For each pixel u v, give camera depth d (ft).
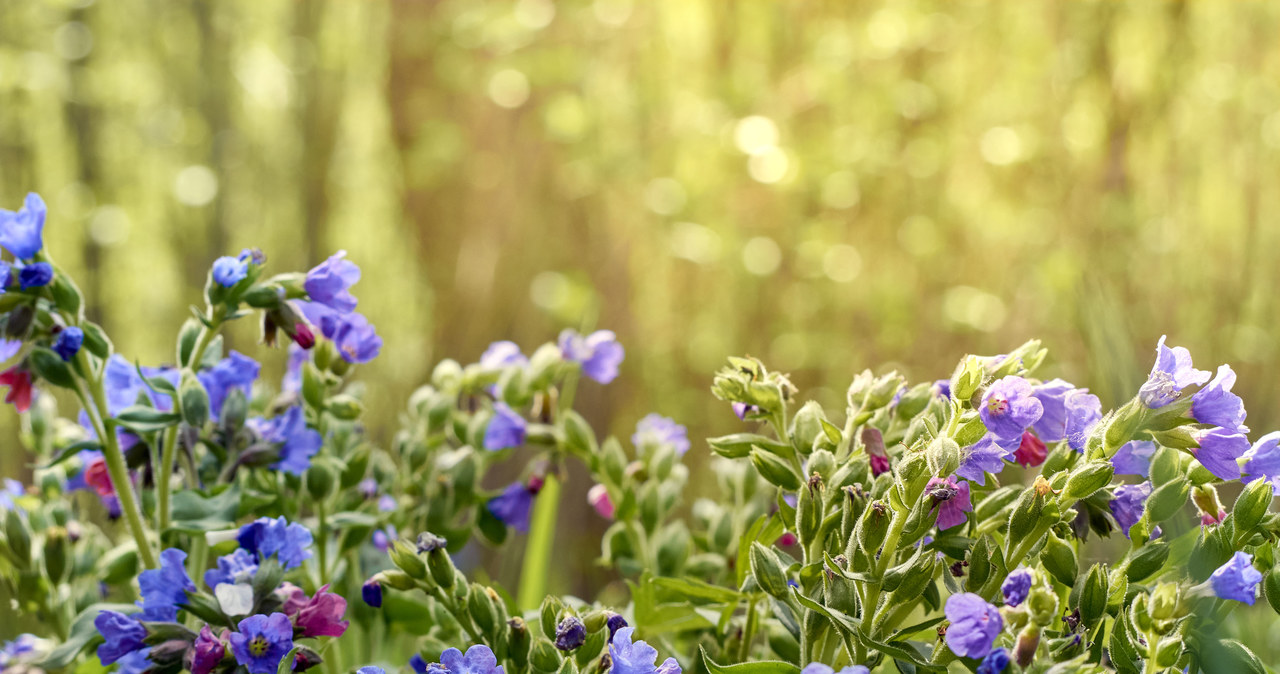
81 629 5.05
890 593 4.08
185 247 28.48
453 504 6.59
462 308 19.27
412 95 20.06
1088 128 26.81
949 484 3.90
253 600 4.44
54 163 28.94
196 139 27.78
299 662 4.40
